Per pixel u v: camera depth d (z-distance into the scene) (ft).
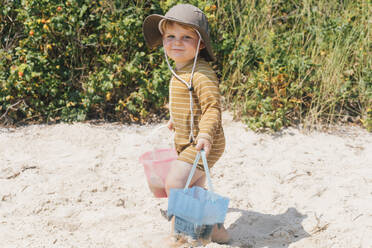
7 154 14.87
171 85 9.93
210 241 9.77
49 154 15.01
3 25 18.28
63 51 18.19
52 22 16.98
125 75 17.97
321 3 20.66
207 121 9.16
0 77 17.38
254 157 15.29
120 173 13.94
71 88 18.40
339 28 19.51
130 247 10.01
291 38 19.22
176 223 9.12
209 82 9.43
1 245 9.95
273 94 18.22
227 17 19.84
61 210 11.55
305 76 17.90
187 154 9.59
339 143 16.74
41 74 17.49
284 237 10.72
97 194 12.61
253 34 19.93
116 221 11.19
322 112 18.71
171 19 9.46
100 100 17.75
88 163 14.40
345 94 18.53
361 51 19.31
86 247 10.00
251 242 10.46
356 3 21.34
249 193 12.97
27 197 12.17
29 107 17.80
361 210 11.87
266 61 18.10
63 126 17.06
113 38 17.66
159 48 18.37
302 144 16.52
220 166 14.47
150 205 12.05
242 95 18.95
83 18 18.01
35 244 10.02
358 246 10.37
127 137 16.62
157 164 10.27
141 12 17.89
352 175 14.07
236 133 17.12
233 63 18.54
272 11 21.22
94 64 18.58
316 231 10.97
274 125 17.22
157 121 18.28
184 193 9.16
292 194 12.97
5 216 11.32
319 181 13.61
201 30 9.54
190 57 9.79
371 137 17.46
